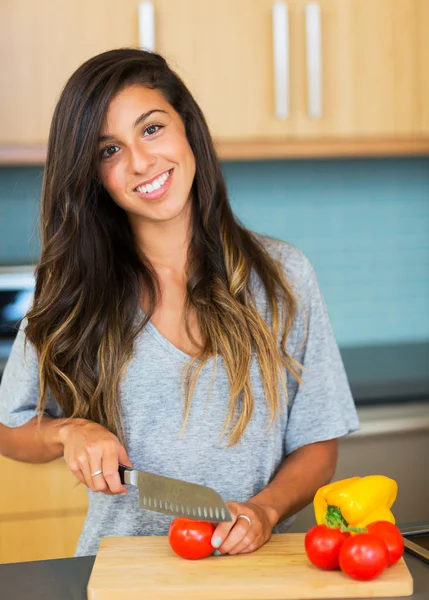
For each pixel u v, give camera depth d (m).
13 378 1.46
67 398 1.42
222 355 1.35
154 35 2.36
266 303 1.41
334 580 1.05
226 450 1.36
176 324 1.40
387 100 2.52
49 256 1.38
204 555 1.12
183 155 1.31
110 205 1.41
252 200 2.91
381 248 2.99
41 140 2.35
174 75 1.38
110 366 1.36
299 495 1.34
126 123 1.27
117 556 1.14
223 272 1.40
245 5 2.41
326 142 2.51
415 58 2.52
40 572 1.15
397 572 1.06
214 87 2.42
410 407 2.36
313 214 2.95
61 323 1.39
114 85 1.26
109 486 1.21
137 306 1.39
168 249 1.40
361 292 3.00
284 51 2.42
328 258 2.97
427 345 2.98
